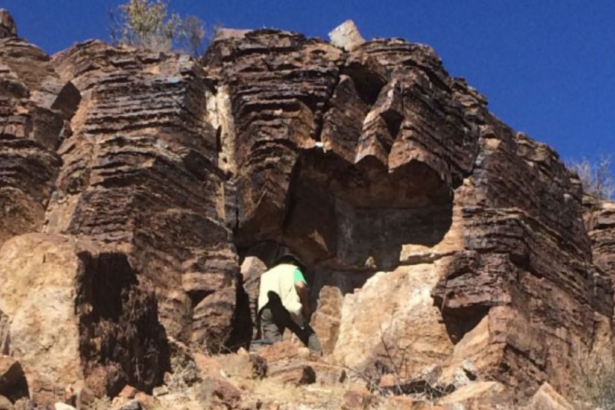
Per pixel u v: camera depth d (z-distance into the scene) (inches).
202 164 649.6
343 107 671.8
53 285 503.8
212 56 701.3
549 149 747.4
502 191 700.7
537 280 671.8
